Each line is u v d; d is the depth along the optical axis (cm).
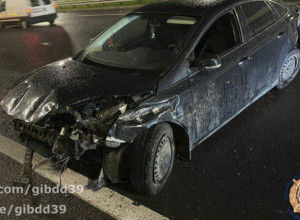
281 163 315
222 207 264
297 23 448
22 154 359
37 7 1365
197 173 308
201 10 335
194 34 311
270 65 395
